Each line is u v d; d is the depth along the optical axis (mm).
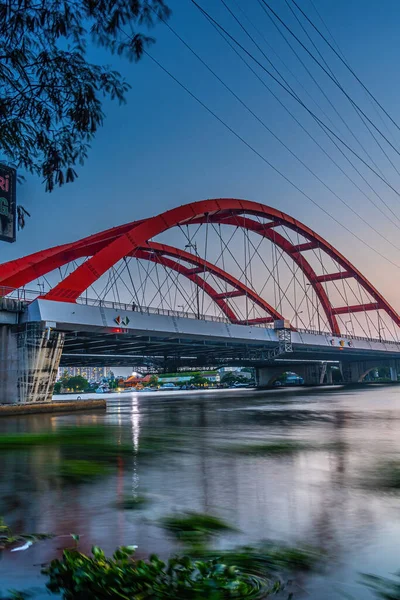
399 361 146125
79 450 15648
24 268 46031
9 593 3928
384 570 4910
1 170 6699
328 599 4137
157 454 14875
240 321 77250
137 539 6039
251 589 4141
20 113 6348
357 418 29984
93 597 3781
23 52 5945
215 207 65188
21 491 9281
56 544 5762
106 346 57406
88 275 44656
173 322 53344
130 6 5910
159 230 53656
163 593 3854
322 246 99625
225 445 17203
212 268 93750
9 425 27125
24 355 39500
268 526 6734
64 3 5844
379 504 8164
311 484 9984
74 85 6359
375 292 116000
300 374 137750
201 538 6105
